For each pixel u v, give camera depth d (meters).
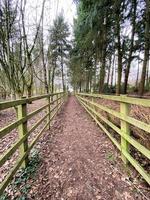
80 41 12.24
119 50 11.19
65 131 5.97
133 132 3.86
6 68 7.68
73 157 3.85
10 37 7.29
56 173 3.23
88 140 4.91
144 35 10.38
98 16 8.21
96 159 3.72
